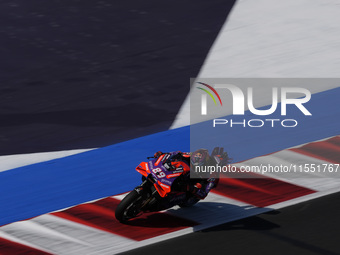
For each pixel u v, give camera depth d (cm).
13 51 7362
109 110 5803
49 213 3856
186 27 7688
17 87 6475
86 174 4550
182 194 3606
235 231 3462
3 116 5841
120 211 3531
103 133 5353
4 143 5309
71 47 7381
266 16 7819
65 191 4297
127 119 5588
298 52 6744
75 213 3825
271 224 3516
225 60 6712
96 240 3469
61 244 3447
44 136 5391
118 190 4228
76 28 7881
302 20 7612
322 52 6681
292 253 3209
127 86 6297
